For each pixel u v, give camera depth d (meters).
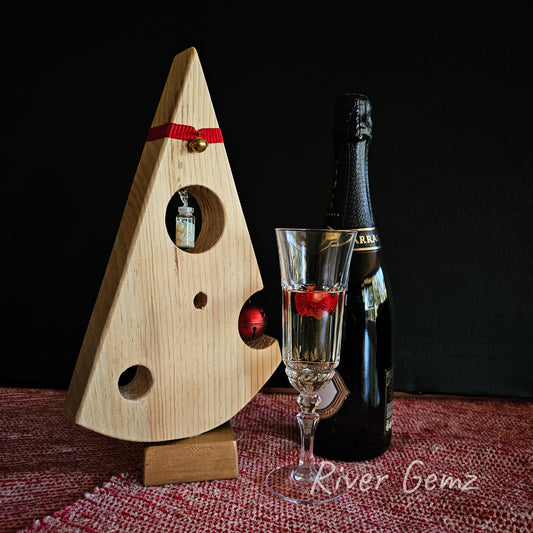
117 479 0.58
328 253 0.56
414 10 0.88
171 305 0.57
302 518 0.50
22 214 0.92
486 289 0.91
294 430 0.73
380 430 0.64
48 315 0.94
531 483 0.57
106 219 0.92
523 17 0.87
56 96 0.91
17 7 0.90
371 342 0.65
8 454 0.64
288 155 0.91
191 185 0.59
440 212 0.90
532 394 0.91
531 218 0.89
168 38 0.90
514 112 0.88
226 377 0.61
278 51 0.90
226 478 0.58
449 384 0.92
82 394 0.54
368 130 0.65
